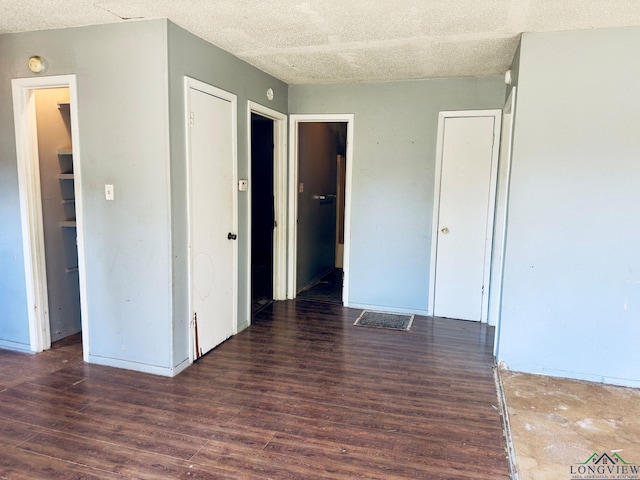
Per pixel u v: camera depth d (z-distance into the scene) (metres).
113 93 2.91
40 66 3.02
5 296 3.45
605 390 2.94
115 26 2.85
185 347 3.18
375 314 4.54
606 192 2.93
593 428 2.46
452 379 3.08
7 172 3.30
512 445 2.29
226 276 3.67
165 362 3.05
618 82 2.83
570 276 3.04
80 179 3.07
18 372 3.08
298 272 5.22
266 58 3.64
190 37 3.00
